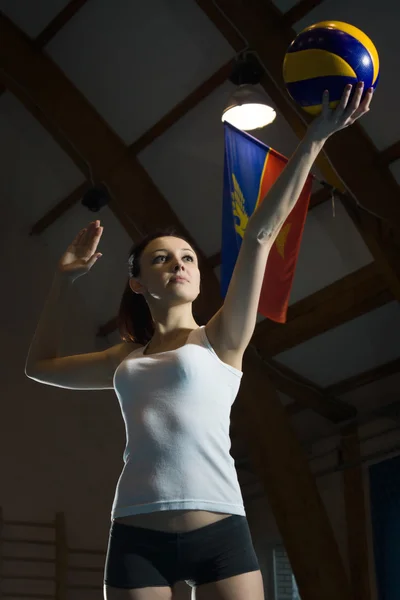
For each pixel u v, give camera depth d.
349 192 6.83
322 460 9.75
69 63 8.20
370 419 9.28
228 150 5.29
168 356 1.76
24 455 9.45
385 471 8.97
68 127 8.30
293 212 5.32
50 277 10.33
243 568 1.67
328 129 1.68
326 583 7.99
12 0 8.02
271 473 8.32
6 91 8.86
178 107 7.75
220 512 1.67
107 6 7.46
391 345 8.48
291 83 1.90
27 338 9.99
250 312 1.73
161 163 8.35
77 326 10.28
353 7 6.34
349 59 1.84
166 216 8.51
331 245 7.83
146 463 1.69
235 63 6.72
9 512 9.07
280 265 5.19
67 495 9.57
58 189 9.52
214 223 8.44
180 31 7.27
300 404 9.41
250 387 8.55
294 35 6.70
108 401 10.41
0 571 8.66
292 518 8.18
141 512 1.66
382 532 8.80
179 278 1.87
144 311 2.10
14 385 9.70
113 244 9.47
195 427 1.70
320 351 8.84
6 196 10.24
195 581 1.70
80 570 9.21
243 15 6.68
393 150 6.86
